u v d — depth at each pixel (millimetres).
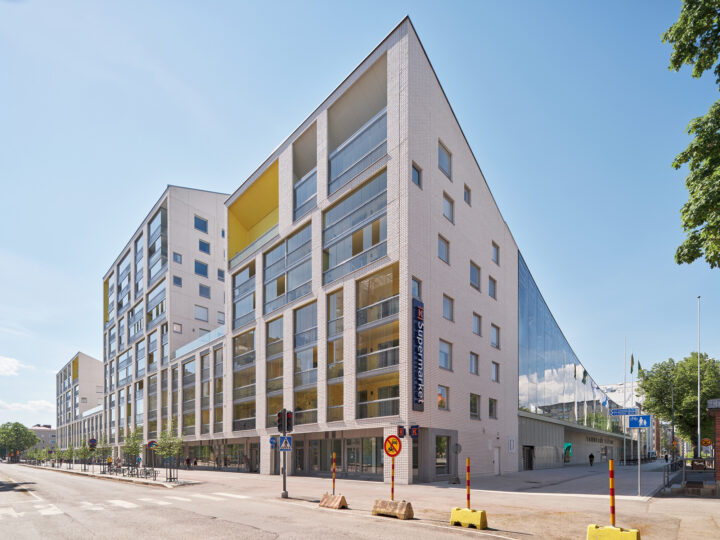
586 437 63094
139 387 60469
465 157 33531
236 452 40938
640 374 60469
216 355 44281
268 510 14742
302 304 32562
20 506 16984
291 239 35188
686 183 10750
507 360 37562
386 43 28359
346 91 30891
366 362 27016
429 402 26062
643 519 12297
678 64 10703
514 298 40406
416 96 27422
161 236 56031
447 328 28812
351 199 29719
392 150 27016
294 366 33062
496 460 33656
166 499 18562
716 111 10398
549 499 16906
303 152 35969
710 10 9883
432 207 28250
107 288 78375
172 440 30234
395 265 26016
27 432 143500
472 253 33250
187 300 54719
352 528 11258
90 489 24734
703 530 10812
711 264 10352
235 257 42688
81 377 93188
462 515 11289
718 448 23422
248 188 41906
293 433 31906
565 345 55188
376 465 26203
